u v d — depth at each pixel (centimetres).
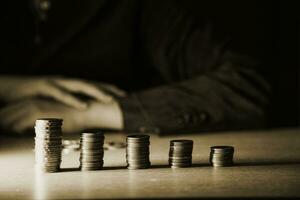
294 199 145
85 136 188
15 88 335
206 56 374
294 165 197
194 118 298
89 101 318
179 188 158
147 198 146
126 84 403
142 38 412
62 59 395
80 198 148
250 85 321
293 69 468
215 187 159
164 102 304
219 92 313
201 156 217
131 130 299
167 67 394
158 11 405
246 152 228
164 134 289
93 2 396
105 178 175
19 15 395
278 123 462
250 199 144
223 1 463
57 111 306
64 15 395
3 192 156
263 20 465
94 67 398
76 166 196
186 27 394
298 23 467
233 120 310
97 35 399
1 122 304
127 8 404
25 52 394
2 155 225
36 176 179
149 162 193
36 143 186
